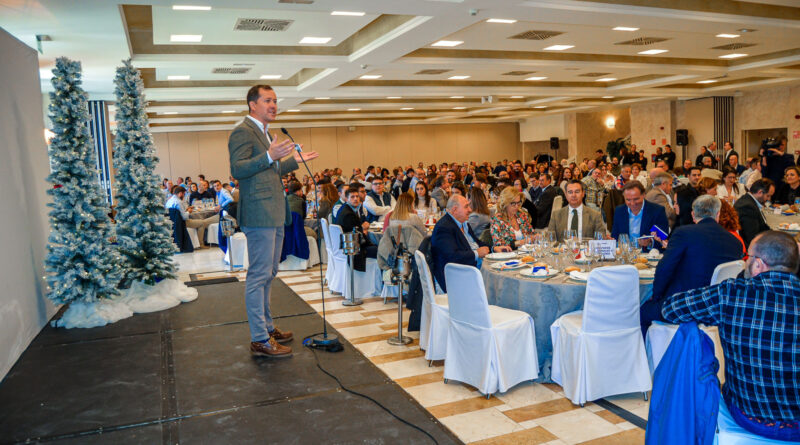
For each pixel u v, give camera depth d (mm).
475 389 4020
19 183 4879
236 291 6363
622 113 23906
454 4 6449
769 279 2234
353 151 25703
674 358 2463
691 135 19422
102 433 3014
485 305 3783
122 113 5910
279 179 4094
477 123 27297
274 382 3684
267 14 7078
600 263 4348
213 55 9281
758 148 18484
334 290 7082
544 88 15211
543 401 3789
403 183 15359
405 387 4078
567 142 26250
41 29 6176
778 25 8445
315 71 11961
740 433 2305
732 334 2281
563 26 8320
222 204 10820
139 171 5930
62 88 5141
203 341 4559
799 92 16578
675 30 8594
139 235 5922
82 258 5223
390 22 8148
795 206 7309
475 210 6141
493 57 10797
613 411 3619
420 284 4926
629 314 3693
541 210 8617
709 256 3584
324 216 9141
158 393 3529
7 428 3092
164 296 5746
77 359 4195
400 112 21828
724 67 12789
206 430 3029
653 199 6066
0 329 3973
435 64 10438
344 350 4305
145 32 8062
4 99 4672
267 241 4066
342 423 3100
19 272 4625
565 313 4004
